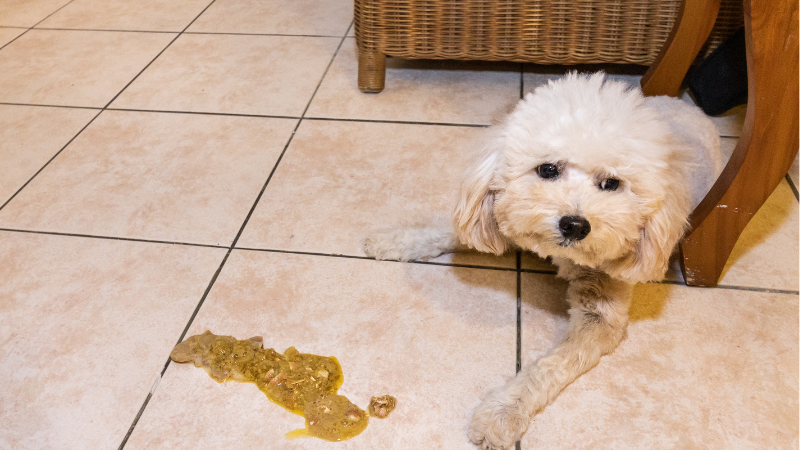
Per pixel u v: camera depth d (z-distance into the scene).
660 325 1.16
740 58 1.68
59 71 2.16
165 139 1.78
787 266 1.28
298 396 1.04
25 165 1.68
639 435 0.97
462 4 1.76
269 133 1.79
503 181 0.99
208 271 1.32
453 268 1.31
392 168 1.62
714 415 1.00
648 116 0.97
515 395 0.99
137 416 1.02
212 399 1.05
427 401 1.03
